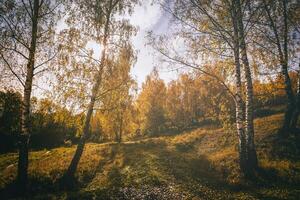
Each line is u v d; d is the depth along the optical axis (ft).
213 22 56.65
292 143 63.67
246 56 55.36
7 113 61.05
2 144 114.21
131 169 65.92
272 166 53.52
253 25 55.77
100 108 65.67
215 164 61.72
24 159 56.03
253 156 53.26
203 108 155.53
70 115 63.67
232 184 50.31
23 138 56.65
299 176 48.65
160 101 174.09
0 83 58.65
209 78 59.67
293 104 70.23
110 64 64.75
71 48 62.08
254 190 46.47
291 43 66.49
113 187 54.65
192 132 108.47
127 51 66.64
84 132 63.00
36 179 59.72
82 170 66.64
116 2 67.15
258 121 88.33
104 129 131.54
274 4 61.62
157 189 51.34
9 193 53.98
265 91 68.23
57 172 63.82
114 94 66.54
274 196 42.86
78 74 62.13
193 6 55.88
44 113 63.93
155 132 170.09
